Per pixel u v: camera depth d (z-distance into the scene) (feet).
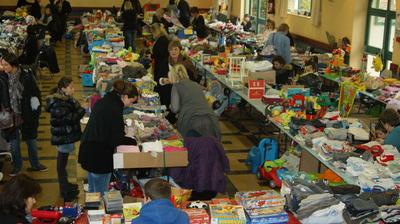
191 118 18.71
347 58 37.27
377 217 12.27
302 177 14.10
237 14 60.85
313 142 17.62
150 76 25.59
